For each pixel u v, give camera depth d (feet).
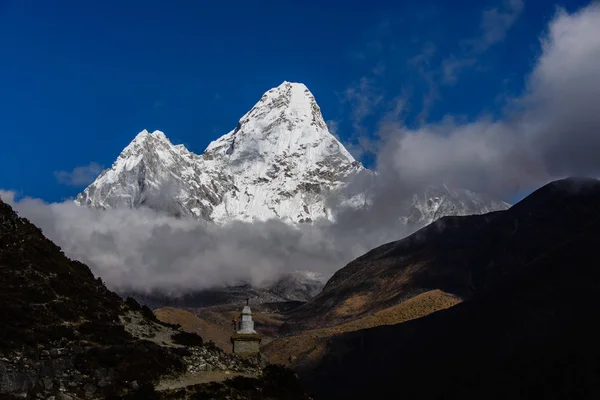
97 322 195.21
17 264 201.05
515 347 526.57
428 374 556.92
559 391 466.70
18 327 177.68
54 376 171.12
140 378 181.37
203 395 184.96
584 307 536.42
